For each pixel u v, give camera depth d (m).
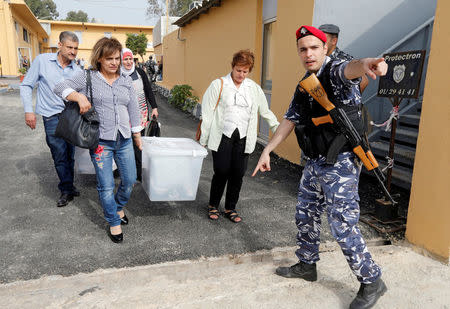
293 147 6.15
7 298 2.42
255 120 3.48
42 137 7.45
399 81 3.57
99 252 3.00
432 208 2.97
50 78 3.73
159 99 16.36
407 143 5.15
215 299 2.42
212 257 2.99
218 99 3.38
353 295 2.49
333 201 2.23
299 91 2.27
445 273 2.78
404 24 5.77
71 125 2.85
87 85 2.89
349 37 5.55
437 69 2.84
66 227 3.45
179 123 10.05
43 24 39.59
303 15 5.52
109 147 3.04
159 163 3.18
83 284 2.64
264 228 3.58
